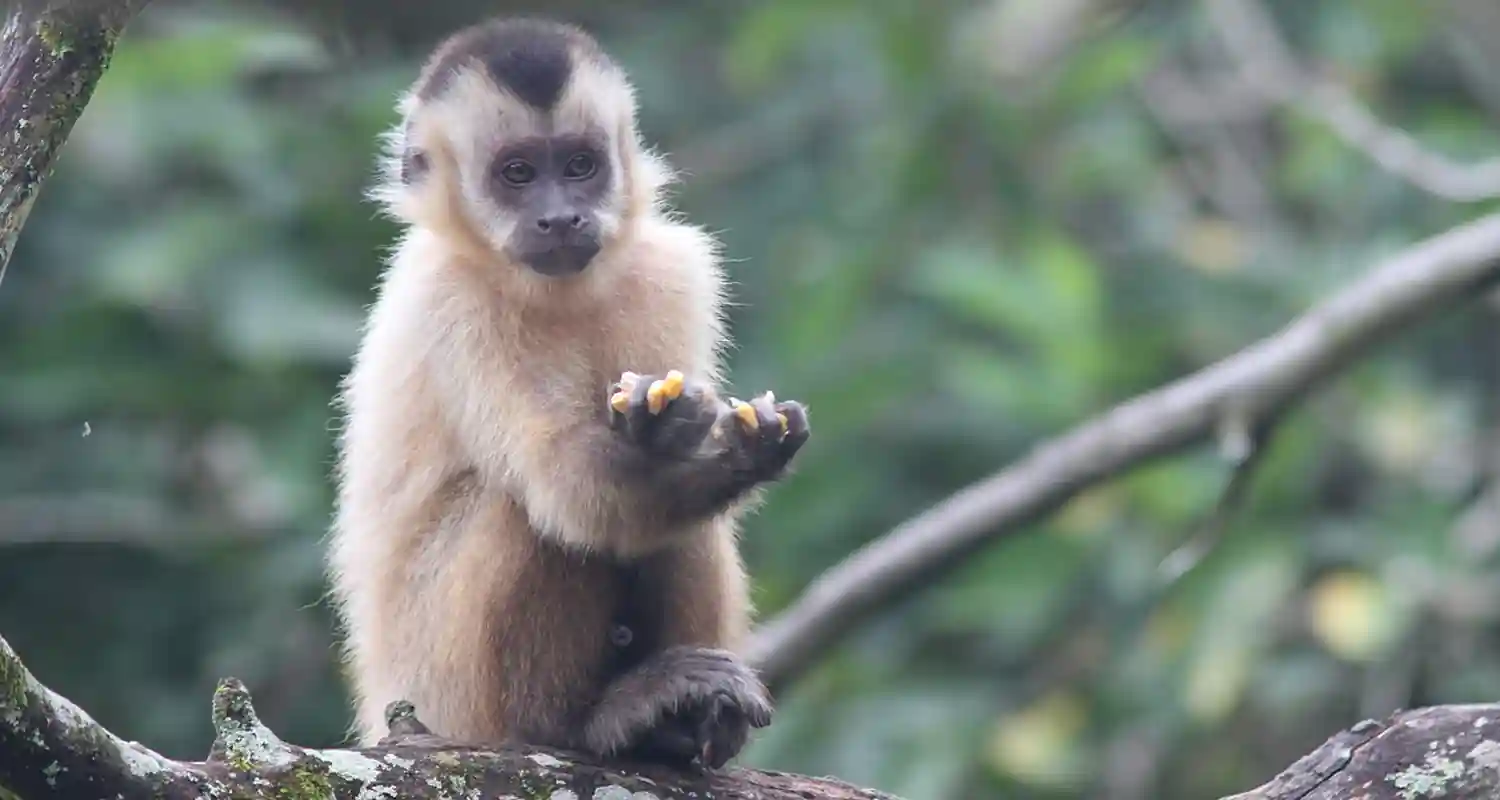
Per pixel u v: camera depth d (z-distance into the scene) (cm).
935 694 1375
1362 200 1599
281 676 1472
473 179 958
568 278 918
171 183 1531
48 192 1488
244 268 1467
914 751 1341
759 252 1647
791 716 1374
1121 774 1370
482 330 901
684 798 778
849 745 1350
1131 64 1593
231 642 1466
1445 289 1130
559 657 862
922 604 1413
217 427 1507
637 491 830
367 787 704
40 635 1507
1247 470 1184
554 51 987
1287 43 1775
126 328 1471
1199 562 1361
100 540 1475
